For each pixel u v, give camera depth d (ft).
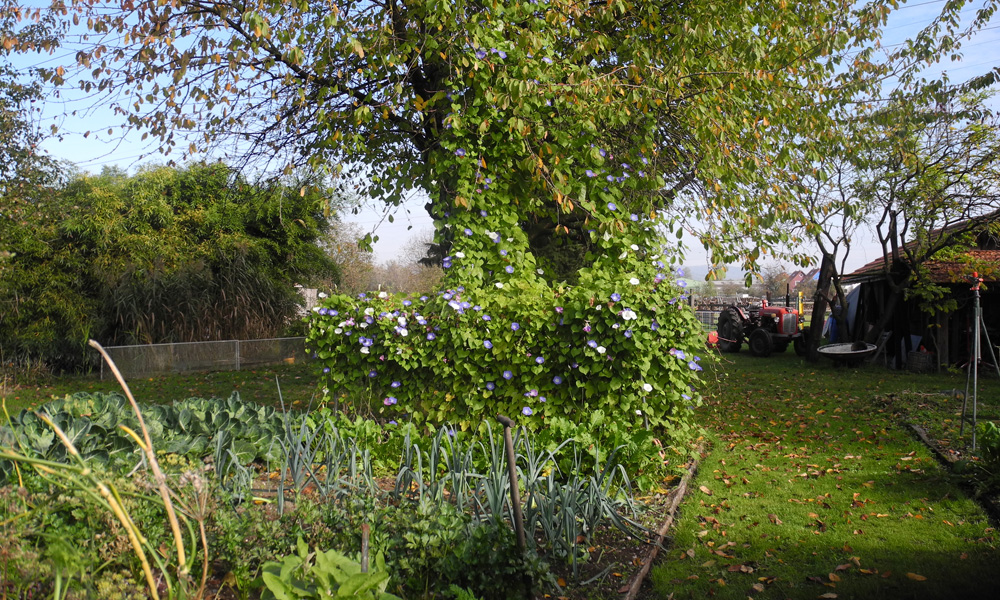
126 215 47.39
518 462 14.83
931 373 42.55
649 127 21.67
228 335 48.49
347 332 18.93
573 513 11.47
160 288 45.11
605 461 15.17
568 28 22.25
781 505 15.64
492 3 20.22
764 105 25.17
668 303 17.79
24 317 43.27
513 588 9.65
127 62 22.91
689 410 18.63
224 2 22.06
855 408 29.07
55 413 14.94
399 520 10.21
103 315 45.27
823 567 12.13
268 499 12.96
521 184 21.84
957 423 23.75
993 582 11.28
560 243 26.25
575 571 10.93
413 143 25.45
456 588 8.93
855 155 32.30
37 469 7.79
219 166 29.58
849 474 18.19
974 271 39.63
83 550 8.25
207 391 35.96
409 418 18.95
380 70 23.06
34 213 38.27
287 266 53.16
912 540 13.34
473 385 18.21
